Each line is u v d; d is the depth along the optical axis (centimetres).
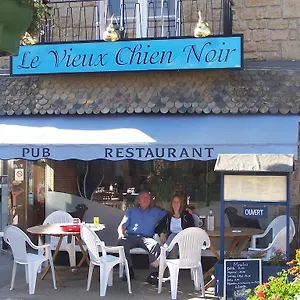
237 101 978
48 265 983
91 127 992
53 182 1166
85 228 868
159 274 864
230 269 743
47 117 1034
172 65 998
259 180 762
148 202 960
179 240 829
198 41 989
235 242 888
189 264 839
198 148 928
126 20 1123
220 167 761
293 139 922
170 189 1098
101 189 1134
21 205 1237
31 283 866
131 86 1038
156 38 1001
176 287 830
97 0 1062
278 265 757
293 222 985
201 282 848
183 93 1006
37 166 1220
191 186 1091
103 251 867
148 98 1011
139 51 1008
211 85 1006
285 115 957
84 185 1142
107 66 1020
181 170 1098
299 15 1049
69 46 1034
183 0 1089
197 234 831
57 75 1060
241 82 1005
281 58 1052
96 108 1013
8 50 425
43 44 1043
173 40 997
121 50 1014
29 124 1023
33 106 1045
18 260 881
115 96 1029
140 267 1051
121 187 1126
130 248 934
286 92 984
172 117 985
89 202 1127
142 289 895
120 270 953
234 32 1067
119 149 945
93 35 1126
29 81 1088
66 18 1128
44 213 1215
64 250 1021
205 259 1019
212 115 973
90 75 1055
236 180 768
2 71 1120
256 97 980
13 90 1079
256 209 765
